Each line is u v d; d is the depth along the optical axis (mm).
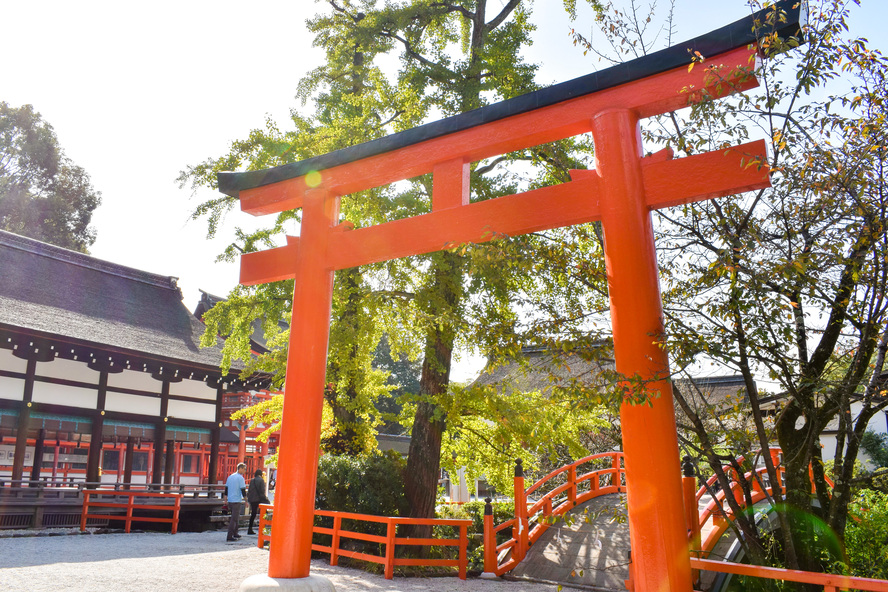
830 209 4785
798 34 4641
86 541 13531
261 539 12555
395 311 12328
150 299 24266
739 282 4820
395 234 6555
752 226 5156
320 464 12578
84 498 15625
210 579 8633
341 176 7168
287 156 12062
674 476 4496
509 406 10977
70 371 18047
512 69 12016
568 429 11711
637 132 5438
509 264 5887
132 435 19422
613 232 5090
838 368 5637
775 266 4367
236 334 14156
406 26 13586
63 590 7539
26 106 42156
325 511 11156
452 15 14859
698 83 5078
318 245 7133
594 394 4766
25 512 15320
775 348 4977
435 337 11648
